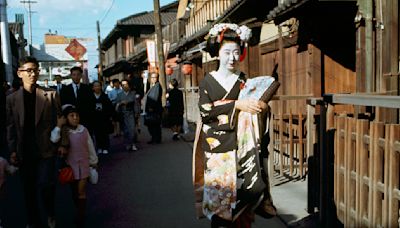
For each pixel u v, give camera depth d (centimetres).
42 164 481
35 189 487
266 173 353
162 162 916
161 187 693
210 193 344
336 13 720
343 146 401
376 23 638
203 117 344
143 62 3025
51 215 500
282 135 698
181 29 2272
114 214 559
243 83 344
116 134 1447
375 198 340
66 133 493
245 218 358
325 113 438
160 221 520
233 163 338
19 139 468
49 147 481
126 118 1102
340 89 780
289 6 684
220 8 1639
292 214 509
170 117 1277
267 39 1074
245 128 340
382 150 337
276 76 988
